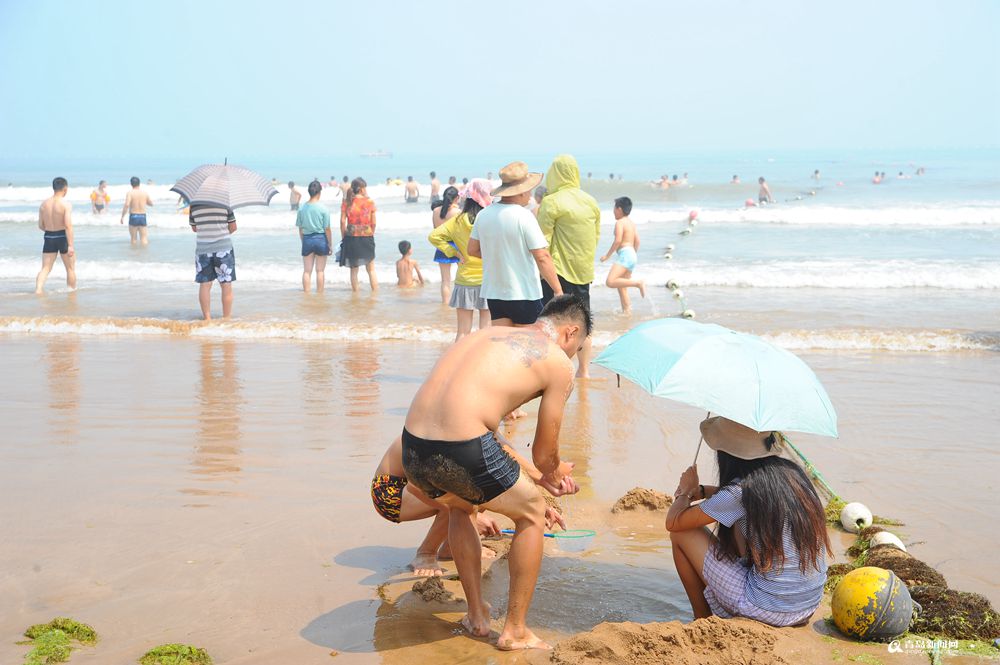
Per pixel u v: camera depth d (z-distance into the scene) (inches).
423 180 3447.3
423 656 138.3
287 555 178.4
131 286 601.0
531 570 141.2
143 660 132.6
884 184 1817.2
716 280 579.8
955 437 262.5
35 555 175.9
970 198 1344.7
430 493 142.3
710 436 150.1
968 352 382.3
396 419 282.7
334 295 560.7
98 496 210.8
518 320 265.0
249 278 633.0
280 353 391.5
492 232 261.6
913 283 562.6
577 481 230.1
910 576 161.6
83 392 317.7
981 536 189.8
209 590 161.5
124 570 169.3
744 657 134.2
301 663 135.5
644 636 135.9
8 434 264.4
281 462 239.0
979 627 146.3
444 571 174.9
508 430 277.6
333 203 1382.9
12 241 871.1
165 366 362.9
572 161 304.5
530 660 136.8
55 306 517.0
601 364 150.8
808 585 145.8
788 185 1784.0
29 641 139.4
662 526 199.2
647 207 1310.3
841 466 237.6
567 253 306.3
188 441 257.8
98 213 1139.3
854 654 139.1
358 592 162.4
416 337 426.9
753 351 144.9
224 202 449.7
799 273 593.3
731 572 147.4
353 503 208.4
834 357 374.6
